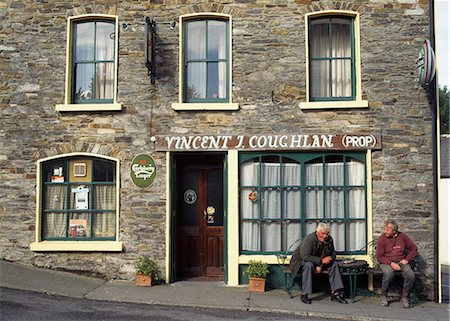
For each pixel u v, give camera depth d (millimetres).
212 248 10805
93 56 10742
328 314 8398
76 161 10555
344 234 10281
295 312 8453
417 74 10273
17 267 10125
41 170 10469
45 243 10258
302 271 9320
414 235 10047
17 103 10508
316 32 10711
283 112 10297
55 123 10445
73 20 10672
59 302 8453
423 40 10336
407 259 9289
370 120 10219
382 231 10078
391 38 10344
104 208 10500
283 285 10094
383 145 10180
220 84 10617
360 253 10195
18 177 10406
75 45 10750
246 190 10430
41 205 10453
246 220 10398
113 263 10219
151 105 10391
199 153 10469
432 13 10266
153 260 10188
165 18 10531
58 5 10625
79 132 10406
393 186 10125
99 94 10688
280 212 10398
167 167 10273
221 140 10250
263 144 10203
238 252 10203
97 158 10477
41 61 10570
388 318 8297
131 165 10320
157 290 9555
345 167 10336
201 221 10844
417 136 10195
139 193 10281
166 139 10281
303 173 10367
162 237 10203
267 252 10320
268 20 10438
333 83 10609
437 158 10078
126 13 10570
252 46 10406
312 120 10258
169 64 10453
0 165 10438
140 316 7844
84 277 10141
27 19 10633
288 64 10367
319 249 9352
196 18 10602
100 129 10398
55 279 9750
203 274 10758
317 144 10156
